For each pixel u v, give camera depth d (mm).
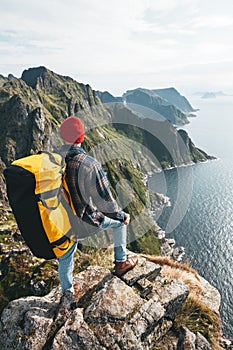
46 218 4551
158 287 6832
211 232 136500
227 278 102188
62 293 6309
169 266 10875
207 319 7312
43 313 5898
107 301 5902
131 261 6789
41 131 178250
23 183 4355
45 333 5441
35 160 4578
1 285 17719
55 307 6082
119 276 6695
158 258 11352
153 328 5938
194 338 6215
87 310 5789
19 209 4477
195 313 7277
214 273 105375
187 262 11461
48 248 4797
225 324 79750
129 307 5863
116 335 5332
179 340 6160
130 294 6164
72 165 4703
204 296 9195
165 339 6195
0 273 35500
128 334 5398
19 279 17594
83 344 5160
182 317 6914
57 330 5477
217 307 8719
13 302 6301
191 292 8617
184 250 121562
